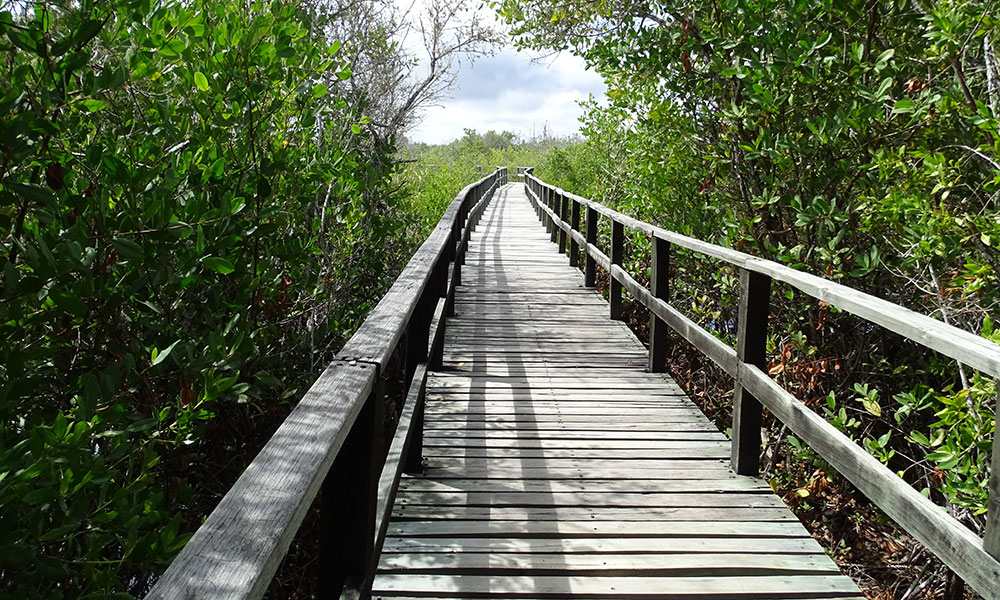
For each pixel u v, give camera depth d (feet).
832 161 20.07
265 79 13.29
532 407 15.16
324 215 20.75
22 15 8.73
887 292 20.56
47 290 8.92
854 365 20.67
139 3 8.96
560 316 24.26
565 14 26.53
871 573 18.71
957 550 6.15
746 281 11.39
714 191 24.17
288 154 15.16
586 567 9.04
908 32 19.44
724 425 25.31
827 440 8.62
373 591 8.50
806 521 19.63
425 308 11.87
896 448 20.66
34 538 7.38
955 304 16.67
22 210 8.36
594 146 51.98
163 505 10.94
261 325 15.21
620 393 16.20
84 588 8.75
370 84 32.27
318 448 4.05
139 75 9.81
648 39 23.21
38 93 8.46
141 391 11.32
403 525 10.05
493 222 59.67
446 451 12.72
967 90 15.74
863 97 18.63
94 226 9.71
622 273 21.50
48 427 7.55
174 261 12.09
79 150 11.05
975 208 18.04
